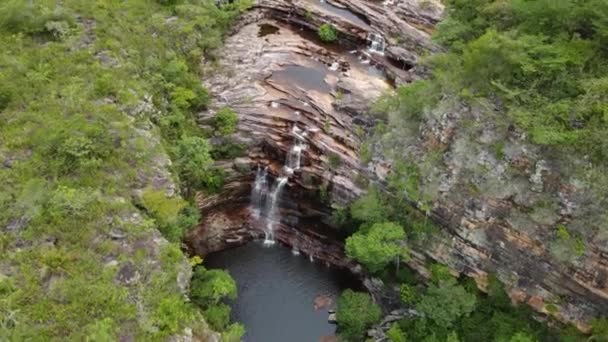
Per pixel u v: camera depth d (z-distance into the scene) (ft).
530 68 119.65
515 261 127.65
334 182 156.76
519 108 120.98
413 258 142.72
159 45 165.68
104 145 122.21
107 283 100.63
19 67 136.67
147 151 127.54
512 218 124.47
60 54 144.77
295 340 138.62
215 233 164.66
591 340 119.75
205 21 181.37
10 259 100.73
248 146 165.17
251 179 169.17
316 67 186.39
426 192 137.49
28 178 113.09
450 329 128.57
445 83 136.98
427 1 192.95
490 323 127.34
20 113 126.72
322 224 164.45
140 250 107.86
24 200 107.86
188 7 182.60
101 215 110.01
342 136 159.22
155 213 118.11
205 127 162.40
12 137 120.98
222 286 128.36
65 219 107.55
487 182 126.72
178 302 104.42
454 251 136.56
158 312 100.12
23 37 147.84
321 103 169.78
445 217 136.36
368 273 150.30
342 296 141.90
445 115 133.69
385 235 133.08
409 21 192.54
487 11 145.38
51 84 135.64
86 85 138.21
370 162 150.61
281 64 185.98
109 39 154.20
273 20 207.72
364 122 160.45
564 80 118.62
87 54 146.30
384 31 190.39
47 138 118.62
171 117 150.10
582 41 120.78
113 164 120.98
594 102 113.19
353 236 137.18
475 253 133.28
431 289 130.31
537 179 119.75
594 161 112.37
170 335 99.14
